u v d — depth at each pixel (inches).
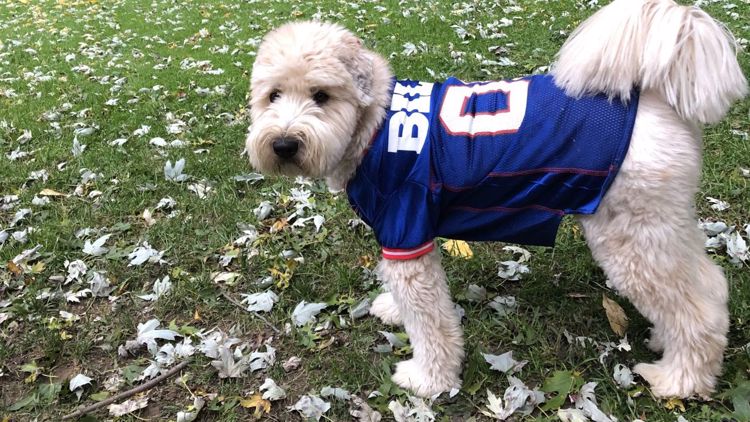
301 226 55.4
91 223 57.0
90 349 43.1
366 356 41.4
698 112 30.4
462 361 39.2
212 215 57.8
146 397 38.7
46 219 58.4
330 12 129.3
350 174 36.0
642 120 30.7
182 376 40.1
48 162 69.0
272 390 38.0
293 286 47.9
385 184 33.7
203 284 48.1
